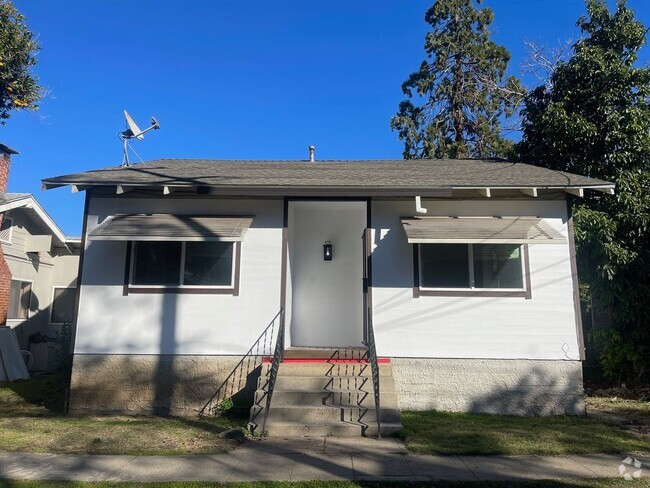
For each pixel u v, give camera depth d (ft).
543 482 17.39
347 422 24.52
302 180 30.50
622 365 37.17
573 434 24.02
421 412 28.78
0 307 49.57
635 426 26.16
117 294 30.32
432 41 88.43
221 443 22.45
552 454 20.84
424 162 41.73
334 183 29.55
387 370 28.25
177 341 29.94
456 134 87.30
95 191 31.32
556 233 29.30
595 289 37.76
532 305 29.78
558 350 29.30
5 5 43.29
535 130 42.65
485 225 29.53
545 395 28.94
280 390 26.40
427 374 29.53
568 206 30.78
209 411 29.32
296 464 19.36
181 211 31.19
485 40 88.38
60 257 61.67
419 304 30.09
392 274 30.42
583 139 38.40
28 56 45.47
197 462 19.54
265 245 30.89
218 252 30.89
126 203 31.30
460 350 29.60
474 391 29.27
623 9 41.16
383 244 30.81
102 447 21.58
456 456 20.53
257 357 29.76
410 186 29.04
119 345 29.91
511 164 38.68
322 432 23.91
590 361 41.68
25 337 55.72
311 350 29.86
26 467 18.78
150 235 28.63
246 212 31.19
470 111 87.76
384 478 17.75
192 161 41.32
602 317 43.57
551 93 42.70
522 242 28.25
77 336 29.96
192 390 29.58
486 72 87.40
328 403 25.88
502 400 29.04
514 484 17.22
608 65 38.96
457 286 30.25
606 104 38.45
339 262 37.50
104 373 29.71
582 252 36.76
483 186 29.04
